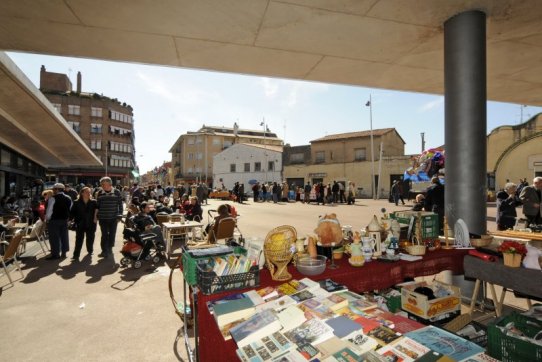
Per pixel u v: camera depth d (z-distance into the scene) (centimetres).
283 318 185
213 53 519
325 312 193
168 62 552
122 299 451
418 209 705
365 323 188
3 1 375
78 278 552
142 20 418
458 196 415
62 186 708
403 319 194
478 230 407
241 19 418
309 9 395
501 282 299
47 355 305
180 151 6203
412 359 151
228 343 183
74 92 4688
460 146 412
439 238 411
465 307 370
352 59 540
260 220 1322
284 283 245
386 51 511
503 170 2583
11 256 543
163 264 647
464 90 407
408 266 308
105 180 718
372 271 285
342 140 3606
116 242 891
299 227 1118
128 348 317
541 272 268
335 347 159
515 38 464
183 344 324
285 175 4038
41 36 458
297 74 609
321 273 269
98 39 469
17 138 1233
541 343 194
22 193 1530
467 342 164
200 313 220
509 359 204
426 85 667
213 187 4838
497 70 581
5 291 487
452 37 416
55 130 1156
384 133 3444
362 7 392
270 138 6306
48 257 692
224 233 621
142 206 671
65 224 706
